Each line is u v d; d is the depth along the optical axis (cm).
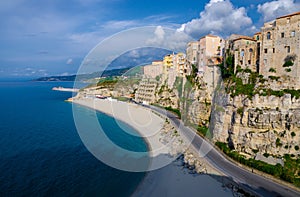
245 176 3747
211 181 3606
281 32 4766
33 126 7744
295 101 4391
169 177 3659
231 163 4169
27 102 14925
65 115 9994
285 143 4162
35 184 3747
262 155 4247
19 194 3503
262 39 5003
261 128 4497
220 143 4791
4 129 7338
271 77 4828
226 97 5231
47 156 4825
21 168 4300
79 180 3822
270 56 4897
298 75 4553
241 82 5200
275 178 3641
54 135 6431
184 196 3284
